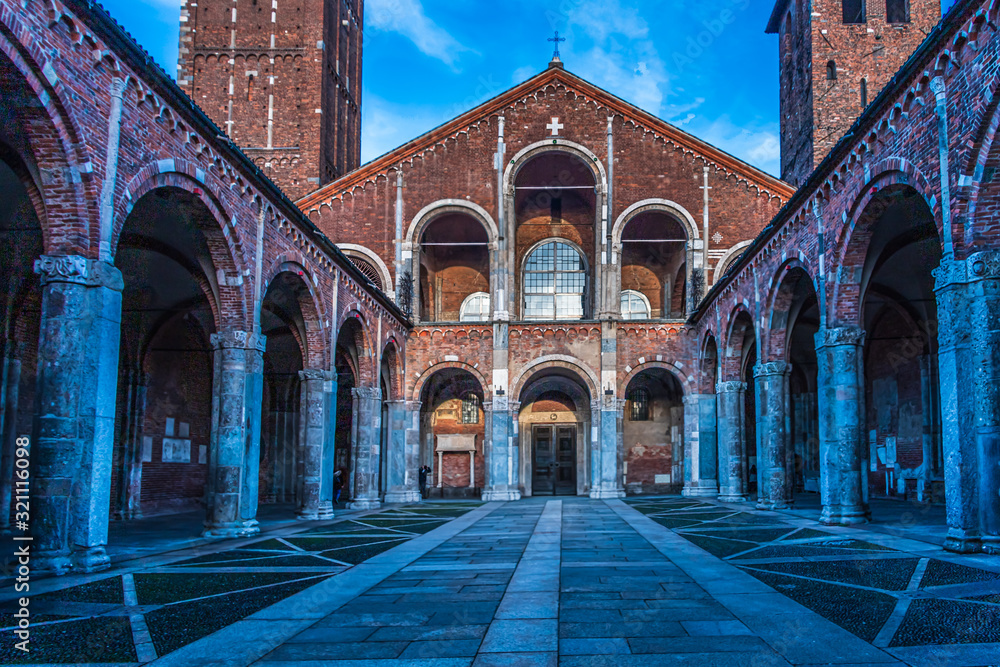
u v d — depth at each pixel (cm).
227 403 1493
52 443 962
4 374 1647
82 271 989
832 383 1580
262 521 1923
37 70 915
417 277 3194
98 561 987
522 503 2761
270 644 584
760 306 2128
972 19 1016
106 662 537
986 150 1024
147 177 1151
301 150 3675
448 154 3272
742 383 2578
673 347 3109
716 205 3219
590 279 3628
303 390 2030
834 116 3350
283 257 1731
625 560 1061
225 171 1414
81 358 981
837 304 1575
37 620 682
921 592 766
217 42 3775
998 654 527
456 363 3105
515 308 3609
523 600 756
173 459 2342
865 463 1575
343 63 4238
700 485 3020
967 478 1053
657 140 3266
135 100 1123
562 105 3294
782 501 2067
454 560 1095
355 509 2472
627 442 3522
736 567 970
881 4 3422
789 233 1864
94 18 988
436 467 3481
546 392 3528
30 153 988
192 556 1172
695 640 579
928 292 2152
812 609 689
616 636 596
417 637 602
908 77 1206
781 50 4053
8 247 1476
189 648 575
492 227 3212
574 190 3647
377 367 2625
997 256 1034
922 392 2389
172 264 1712
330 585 870
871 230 1480
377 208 3250
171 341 2256
